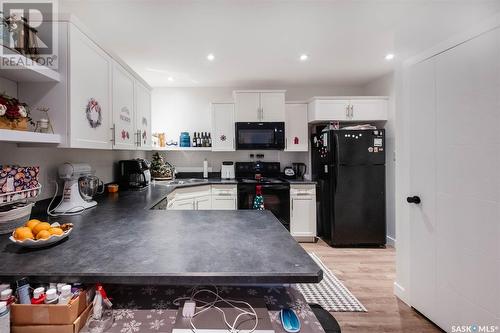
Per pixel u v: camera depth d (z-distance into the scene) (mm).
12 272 816
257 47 2553
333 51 2674
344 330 1763
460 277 1581
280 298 945
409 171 1992
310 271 827
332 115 3549
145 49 2578
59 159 1866
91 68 1704
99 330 756
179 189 3047
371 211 3348
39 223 1081
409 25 1993
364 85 3998
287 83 3863
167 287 1000
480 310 1463
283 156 4098
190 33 2252
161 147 3625
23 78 1392
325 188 3562
